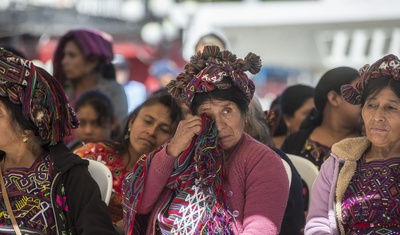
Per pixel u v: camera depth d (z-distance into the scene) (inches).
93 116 387.2
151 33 835.4
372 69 239.5
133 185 240.2
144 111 297.1
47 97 245.9
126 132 304.7
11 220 239.0
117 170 296.8
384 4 1003.9
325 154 337.7
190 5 979.9
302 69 1117.1
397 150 243.0
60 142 252.4
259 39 1084.5
